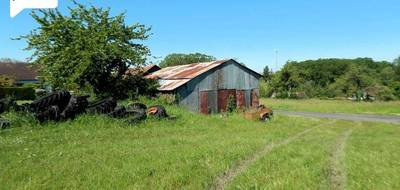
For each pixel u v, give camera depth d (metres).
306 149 13.25
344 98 75.19
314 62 107.31
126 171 8.90
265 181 8.30
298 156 11.75
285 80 80.06
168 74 36.44
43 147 12.16
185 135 16.56
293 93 77.94
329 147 14.39
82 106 18.95
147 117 20.73
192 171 9.06
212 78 33.09
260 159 10.94
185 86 30.92
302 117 33.66
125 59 29.50
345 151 13.25
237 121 24.81
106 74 31.00
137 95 30.75
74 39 28.81
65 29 29.03
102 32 29.06
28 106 18.53
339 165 10.52
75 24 29.22
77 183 7.84
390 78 82.38
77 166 9.41
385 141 17.17
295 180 8.34
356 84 74.25
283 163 10.39
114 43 29.19
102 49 28.00
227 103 34.12
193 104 31.50
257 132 19.02
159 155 11.11
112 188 7.51
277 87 80.75
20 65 73.00
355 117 35.50
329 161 11.06
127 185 7.76
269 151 12.57
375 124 28.91
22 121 16.53
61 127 16.61
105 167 9.33
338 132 22.17
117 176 8.45
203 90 32.34
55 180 8.07
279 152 12.30
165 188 7.65
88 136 14.97
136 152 11.57
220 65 33.69
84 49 28.36
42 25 28.89
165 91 30.88
